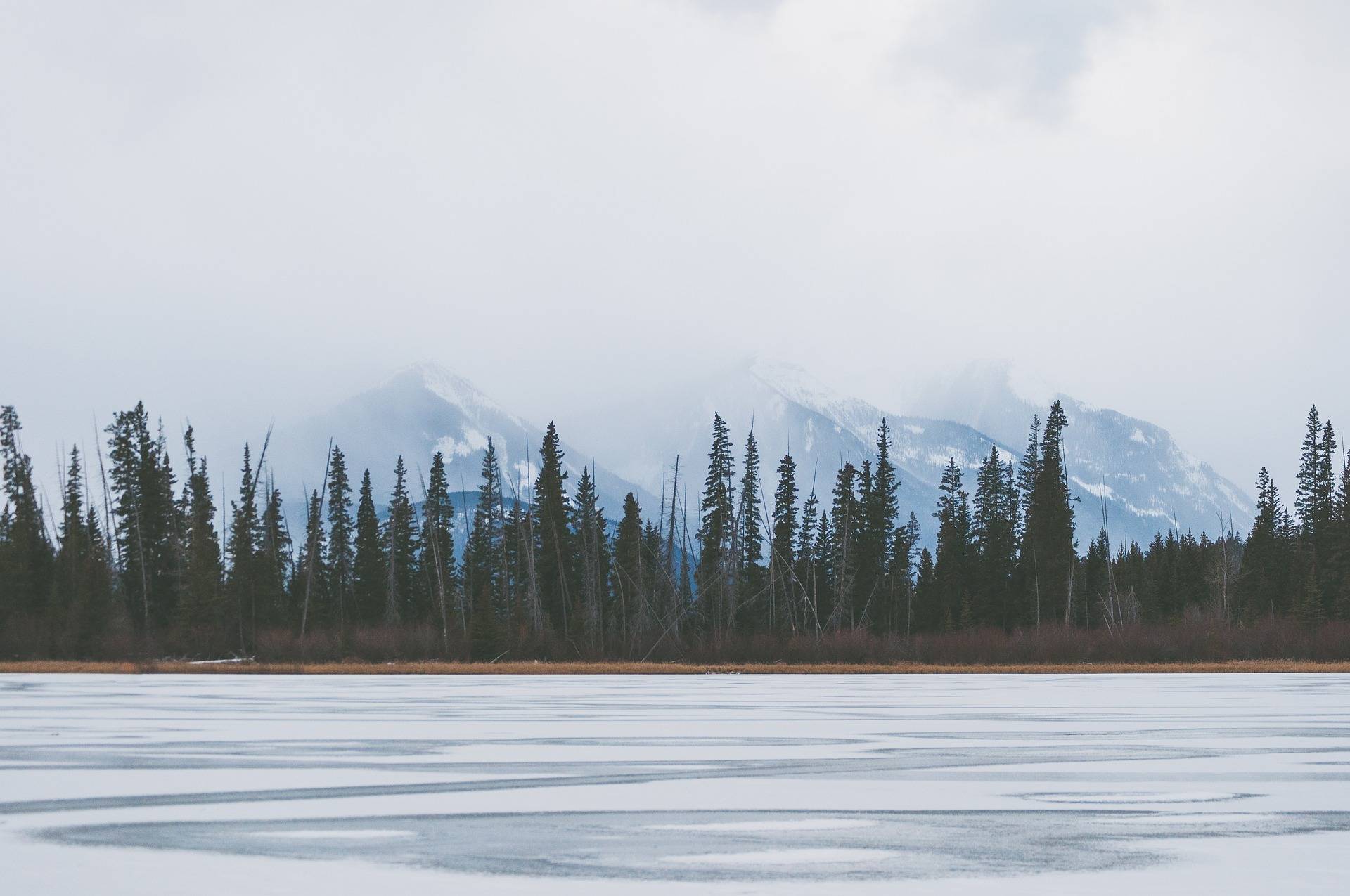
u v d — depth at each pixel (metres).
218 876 13.83
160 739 27.80
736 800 19.16
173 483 102.62
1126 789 20.42
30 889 13.20
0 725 31.56
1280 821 17.55
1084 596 105.75
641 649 82.88
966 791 20.23
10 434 99.88
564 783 20.97
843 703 40.19
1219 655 80.12
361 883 13.54
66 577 88.62
